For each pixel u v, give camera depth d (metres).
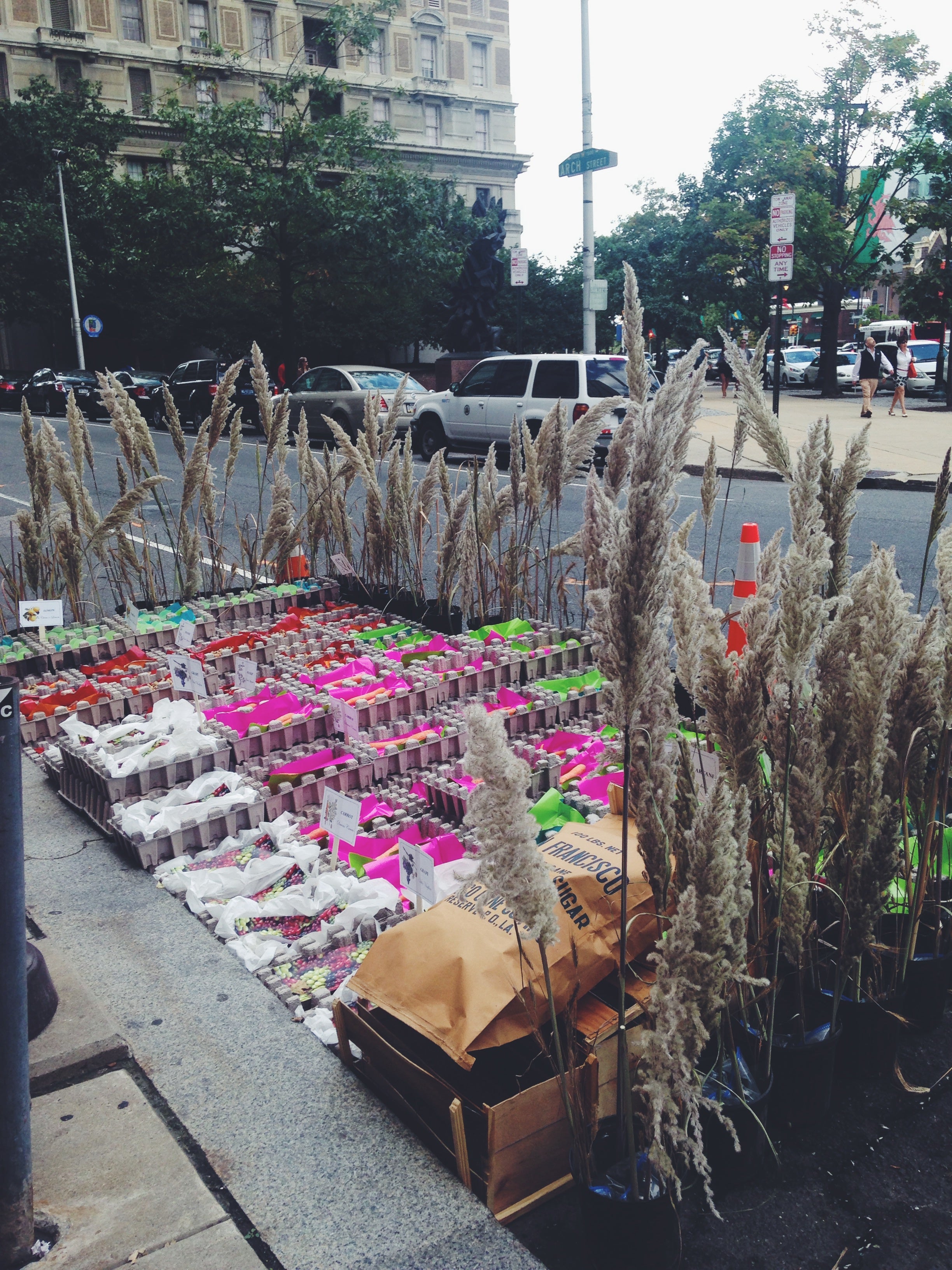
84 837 3.92
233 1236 2.06
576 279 40.62
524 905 1.72
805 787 2.21
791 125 25.30
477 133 48.59
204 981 2.96
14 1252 2.02
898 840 2.37
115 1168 2.26
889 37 24.30
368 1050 2.41
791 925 2.19
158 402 24.59
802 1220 2.11
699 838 1.74
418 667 5.00
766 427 2.77
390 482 6.37
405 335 32.22
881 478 13.20
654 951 2.34
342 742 4.29
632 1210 1.90
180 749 4.11
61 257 36.06
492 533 5.92
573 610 6.78
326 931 3.09
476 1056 2.34
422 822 3.68
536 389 15.27
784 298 26.70
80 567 6.29
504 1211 2.12
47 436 6.23
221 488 13.83
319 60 44.19
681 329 38.62
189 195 26.81
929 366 29.06
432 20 45.84
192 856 3.69
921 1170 2.23
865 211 25.97
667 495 1.72
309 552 7.60
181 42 42.25
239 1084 2.52
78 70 40.78
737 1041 2.35
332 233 26.50
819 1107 2.34
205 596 6.73
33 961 2.71
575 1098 2.04
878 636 2.21
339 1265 2.00
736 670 2.28
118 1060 2.62
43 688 5.07
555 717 4.63
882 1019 2.44
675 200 28.70
